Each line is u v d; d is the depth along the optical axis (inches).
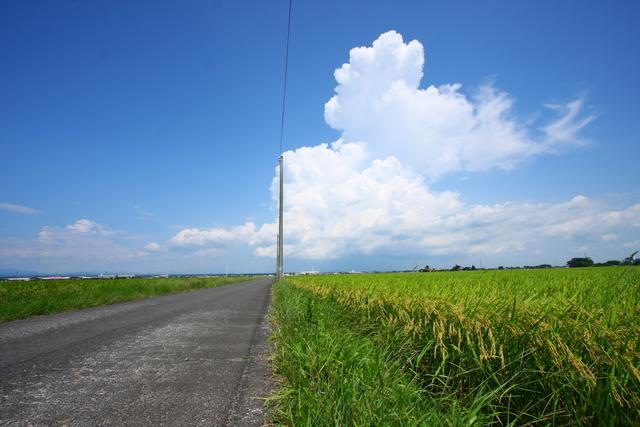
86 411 141.7
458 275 552.4
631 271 410.3
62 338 296.8
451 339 166.7
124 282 1111.0
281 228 1533.0
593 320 126.9
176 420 134.3
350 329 297.4
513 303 156.7
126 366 210.7
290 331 284.5
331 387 146.9
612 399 102.5
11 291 695.1
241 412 142.9
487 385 137.3
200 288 1443.2
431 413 118.5
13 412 139.7
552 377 121.4
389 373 155.9
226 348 262.1
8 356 232.5
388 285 369.7
